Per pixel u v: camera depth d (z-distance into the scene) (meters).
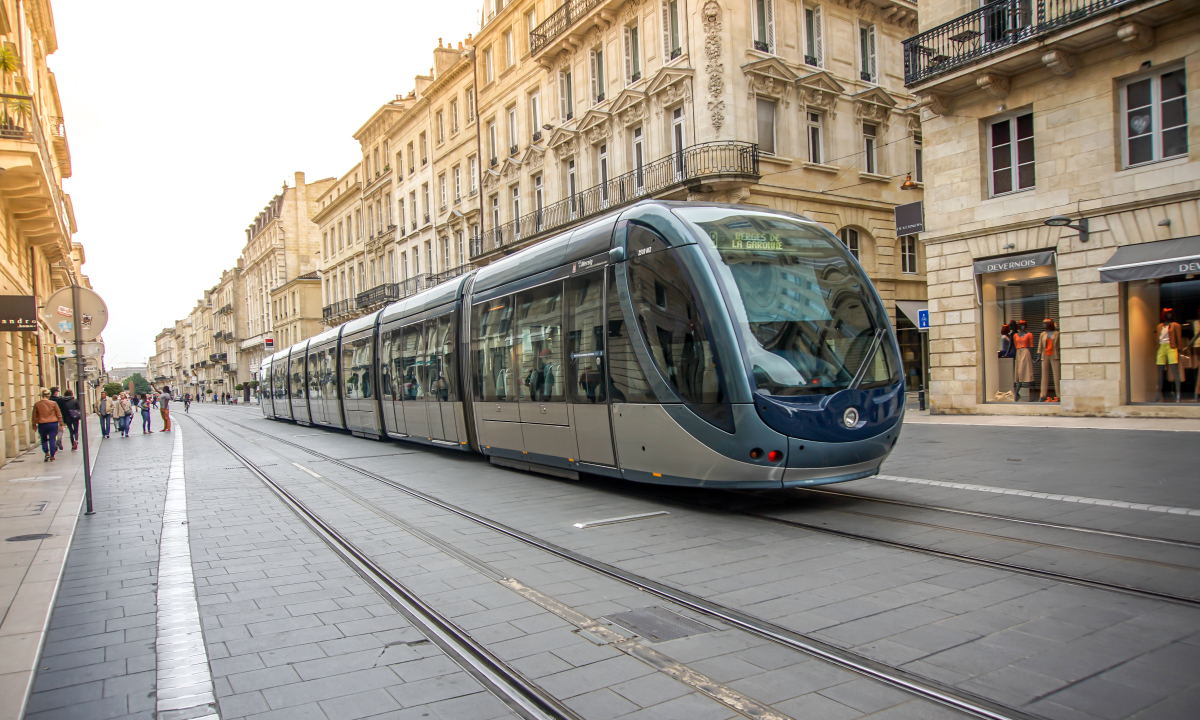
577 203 28.44
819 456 7.25
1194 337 14.20
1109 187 15.15
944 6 18.19
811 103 24.70
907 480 9.28
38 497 11.00
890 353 7.95
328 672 3.98
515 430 11.34
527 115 32.28
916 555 5.82
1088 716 3.12
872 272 26.58
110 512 9.53
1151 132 14.72
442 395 14.19
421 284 45.00
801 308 7.73
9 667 4.02
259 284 88.75
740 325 7.37
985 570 5.33
